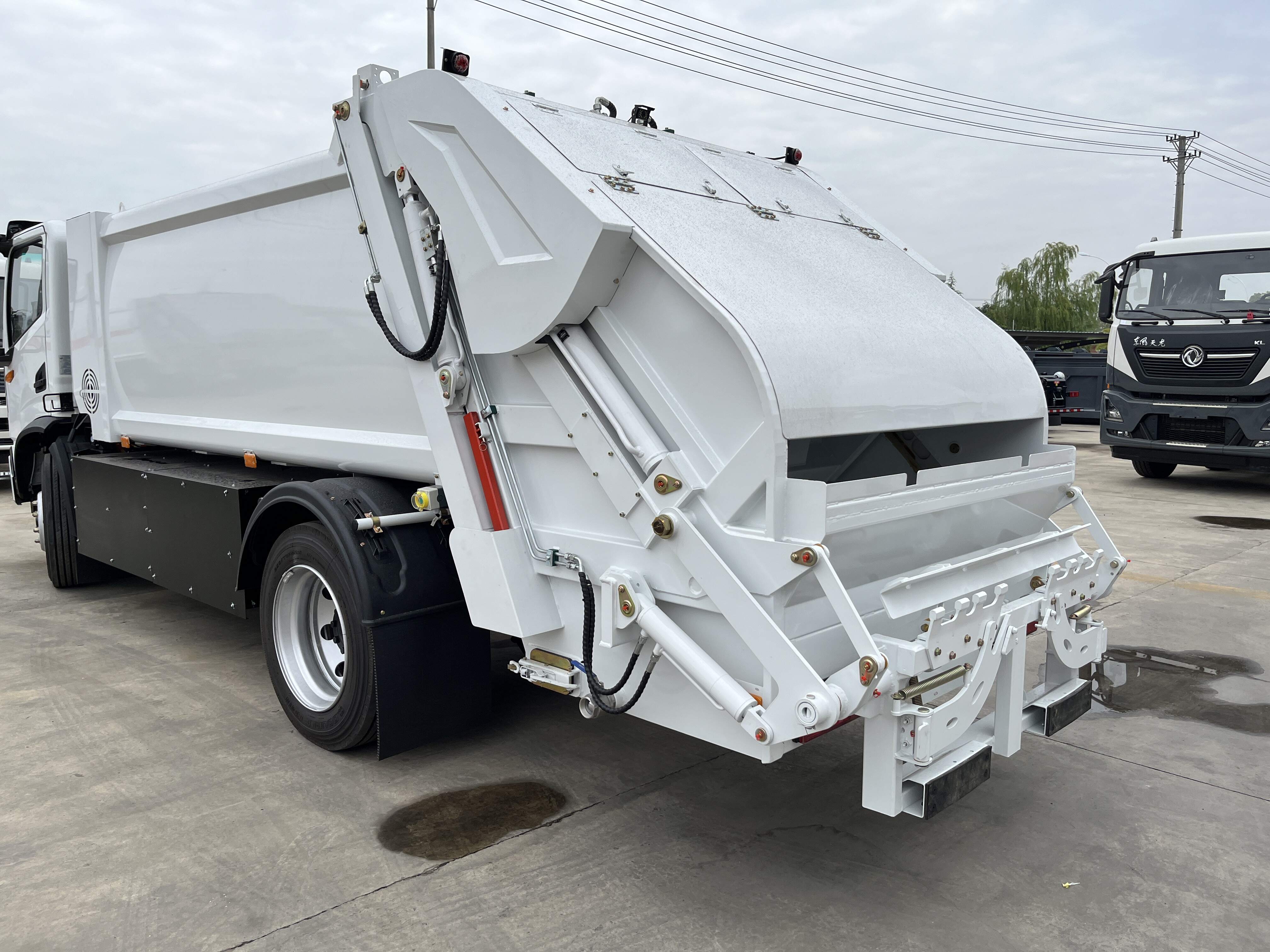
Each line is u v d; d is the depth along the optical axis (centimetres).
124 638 546
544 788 354
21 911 272
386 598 350
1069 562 338
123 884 286
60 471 627
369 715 354
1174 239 1237
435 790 351
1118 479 1267
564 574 307
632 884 288
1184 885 292
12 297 702
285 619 401
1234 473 1328
